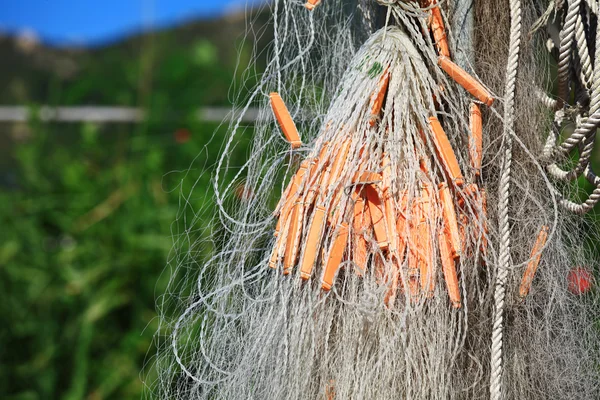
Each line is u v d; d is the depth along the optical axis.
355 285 2.23
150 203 4.10
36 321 4.10
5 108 5.30
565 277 2.42
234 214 2.59
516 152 2.33
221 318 2.46
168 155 4.39
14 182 4.73
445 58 2.25
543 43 2.44
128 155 4.58
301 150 2.37
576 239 2.54
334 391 2.26
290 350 2.28
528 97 2.36
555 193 2.39
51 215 4.29
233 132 2.40
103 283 4.04
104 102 5.48
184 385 2.61
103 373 3.98
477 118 2.27
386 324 2.23
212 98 4.94
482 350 2.29
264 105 2.55
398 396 2.24
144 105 4.77
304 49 2.58
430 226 2.21
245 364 2.35
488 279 2.26
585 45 2.30
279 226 2.26
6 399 4.02
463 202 2.26
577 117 2.35
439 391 2.22
